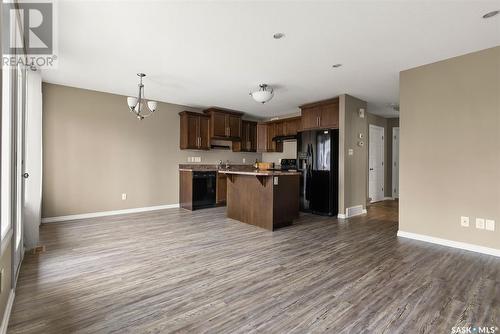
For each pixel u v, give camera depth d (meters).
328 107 5.21
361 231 3.93
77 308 1.83
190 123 5.80
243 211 4.45
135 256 2.84
